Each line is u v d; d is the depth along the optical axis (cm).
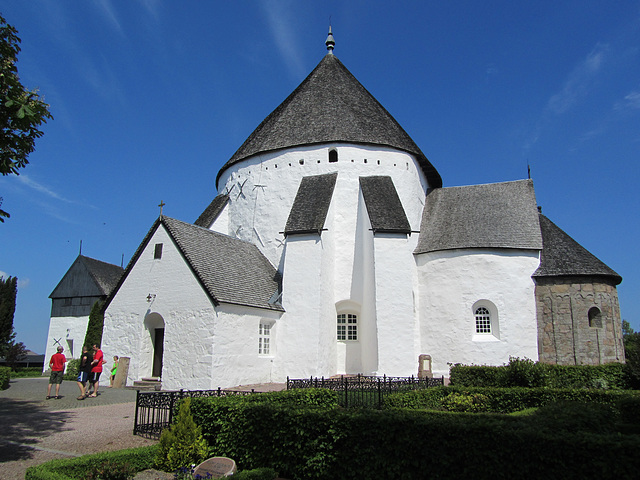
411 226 2667
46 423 1305
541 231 2517
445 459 724
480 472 698
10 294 3619
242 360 2008
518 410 1371
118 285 2206
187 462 935
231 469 851
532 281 2352
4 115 1000
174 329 1988
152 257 2138
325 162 2670
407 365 2136
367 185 2520
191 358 1911
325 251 2358
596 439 639
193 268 1992
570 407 957
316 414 855
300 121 2838
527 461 671
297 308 2227
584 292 2269
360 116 2838
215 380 1855
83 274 3891
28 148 1065
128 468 855
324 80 3073
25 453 1002
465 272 2381
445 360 2334
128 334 2128
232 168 3012
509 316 2303
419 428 755
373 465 777
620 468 609
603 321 2252
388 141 2745
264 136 2916
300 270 2272
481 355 2277
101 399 1750
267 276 2453
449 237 2539
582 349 2220
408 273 2241
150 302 2091
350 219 2583
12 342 3738
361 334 2481
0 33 1035
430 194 3011
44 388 2206
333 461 818
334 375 2341
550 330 2275
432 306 2430
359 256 2527
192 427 970
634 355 1819
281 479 856
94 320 3070
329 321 2348
